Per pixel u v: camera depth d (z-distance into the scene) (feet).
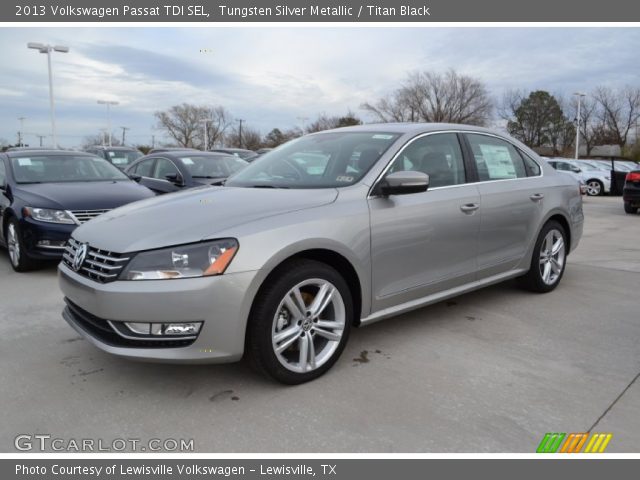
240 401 9.85
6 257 23.13
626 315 14.61
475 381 10.59
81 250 10.60
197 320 9.25
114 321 9.56
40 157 23.53
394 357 11.73
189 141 241.55
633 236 29.37
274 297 9.78
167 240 9.53
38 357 11.88
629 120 198.18
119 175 24.56
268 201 10.86
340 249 10.60
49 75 99.35
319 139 14.17
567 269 20.35
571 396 9.99
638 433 8.78
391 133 13.11
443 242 12.69
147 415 9.42
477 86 192.44
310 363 10.44
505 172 15.12
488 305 15.40
